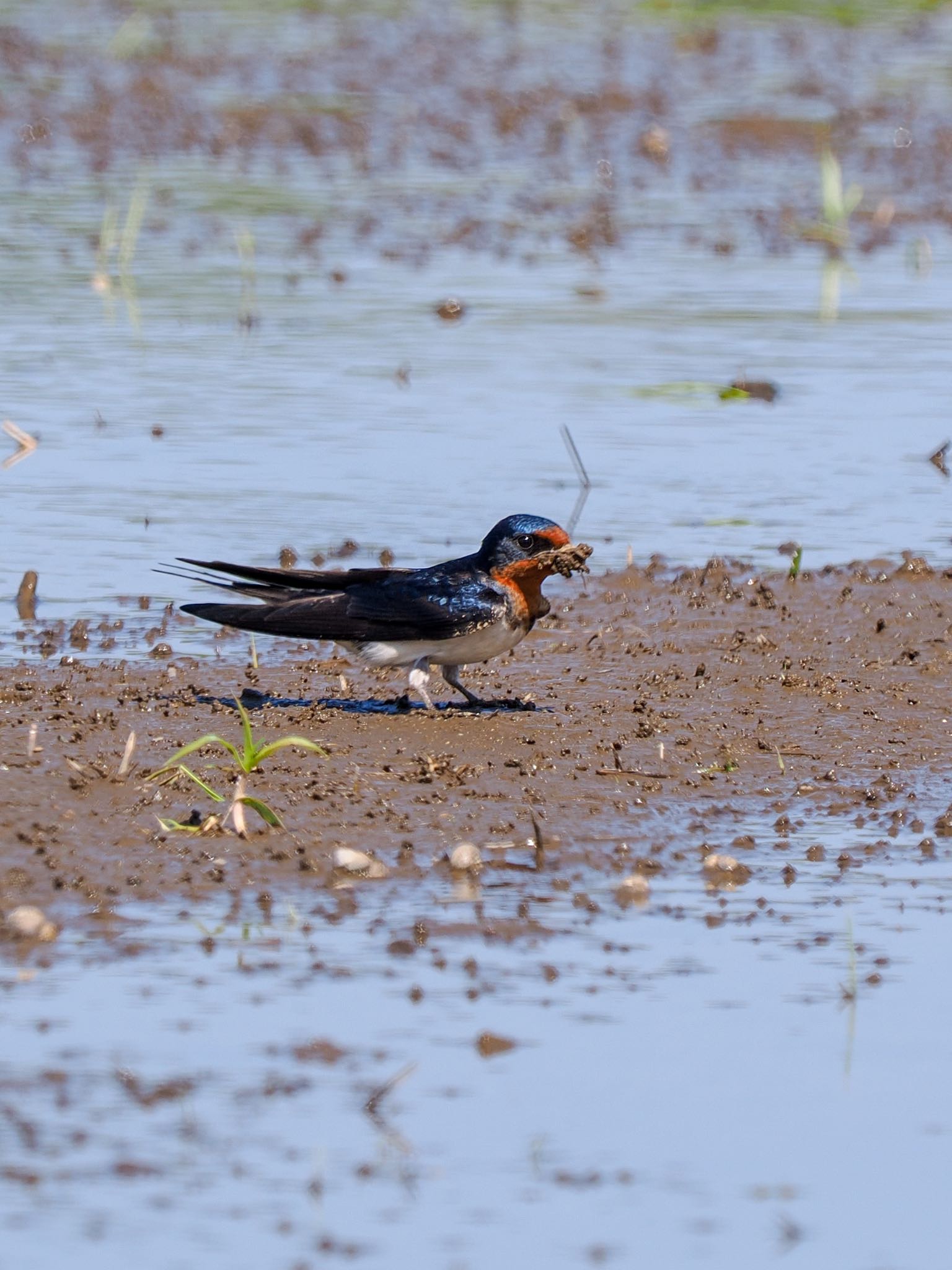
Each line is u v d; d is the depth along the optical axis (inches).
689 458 733.9
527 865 410.6
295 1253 275.1
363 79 1406.3
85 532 641.6
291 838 414.9
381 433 745.6
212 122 1283.2
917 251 1005.8
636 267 999.0
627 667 542.0
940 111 1347.2
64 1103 311.6
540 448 735.7
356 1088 318.7
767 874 412.2
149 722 480.1
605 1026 341.7
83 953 362.6
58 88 1346.0
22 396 776.9
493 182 1168.8
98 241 1021.8
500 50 1515.7
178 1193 288.8
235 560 610.5
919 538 660.1
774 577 618.2
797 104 1359.5
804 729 497.0
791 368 834.2
